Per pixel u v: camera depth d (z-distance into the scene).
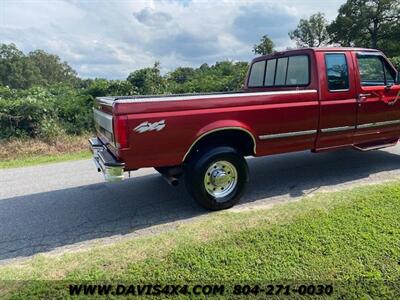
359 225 3.71
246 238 3.56
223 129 4.27
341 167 6.26
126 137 3.82
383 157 6.80
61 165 7.57
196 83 15.80
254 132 4.52
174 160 4.16
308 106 4.84
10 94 12.13
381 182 5.24
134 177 6.22
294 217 3.98
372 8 62.31
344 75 5.16
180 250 3.39
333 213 4.03
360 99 5.29
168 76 16.16
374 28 63.97
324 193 4.81
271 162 6.84
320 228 3.68
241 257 3.23
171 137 4.04
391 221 3.78
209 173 4.38
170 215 4.50
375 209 4.09
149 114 3.89
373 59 5.52
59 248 3.73
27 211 4.82
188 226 3.99
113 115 3.84
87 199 5.23
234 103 4.32
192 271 3.07
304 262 3.12
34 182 6.28
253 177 5.92
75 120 11.22
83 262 3.29
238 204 4.73
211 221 4.07
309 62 5.02
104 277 3.03
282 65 5.60
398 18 61.97
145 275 3.04
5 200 5.32
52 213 4.73
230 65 20.72
